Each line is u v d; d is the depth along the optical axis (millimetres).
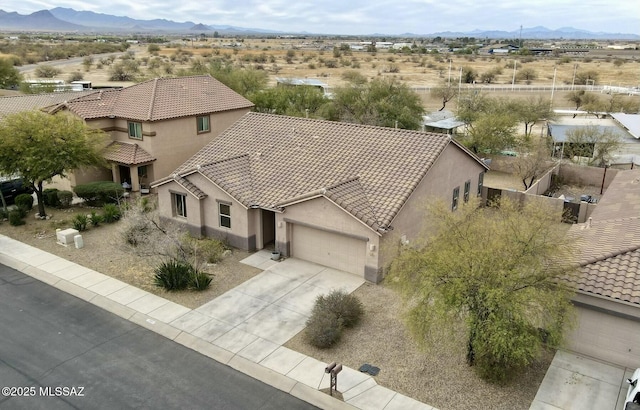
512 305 13453
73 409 13984
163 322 18312
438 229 16359
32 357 16281
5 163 27188
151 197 33031
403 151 24766
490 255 13977
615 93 76562
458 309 14078
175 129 34969
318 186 23719
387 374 15359
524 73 118938
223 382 15141
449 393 14516
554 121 54062
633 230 18672
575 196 35312
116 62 141625
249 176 25562
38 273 22219
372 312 18922
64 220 28641
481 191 32031
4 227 27734
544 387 14812
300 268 22625
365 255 21422
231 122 39000
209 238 25625
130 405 14164
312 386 14875
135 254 23000
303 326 18047
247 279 21594
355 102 54344
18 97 42562
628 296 15078
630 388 13922
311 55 180375
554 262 15219
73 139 28047
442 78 111625
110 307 19406
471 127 45562
